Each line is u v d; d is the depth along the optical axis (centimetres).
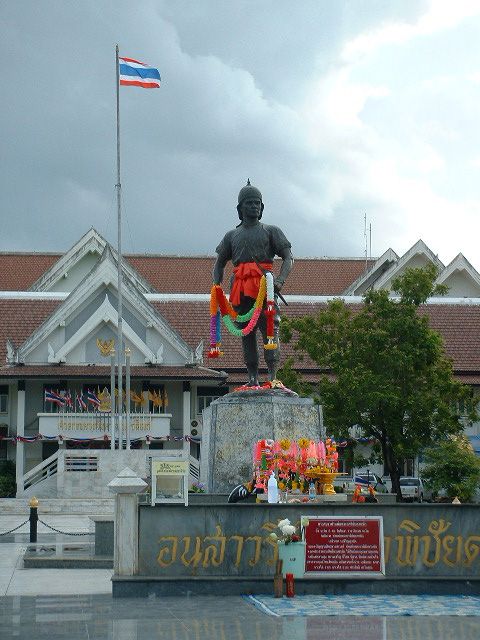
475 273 6312
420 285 3959
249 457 2059
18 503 4481
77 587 1825
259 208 2178
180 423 5531
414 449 3869
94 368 5428
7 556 2411
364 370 3850
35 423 5438
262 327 2158
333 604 1565
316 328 4047
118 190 5009
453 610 1513
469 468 3866
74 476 4622
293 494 1961
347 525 1680
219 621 1428
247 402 2078
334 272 6800
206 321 5903
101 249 6294
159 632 1348
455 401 4216
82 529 3412
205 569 1673
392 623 1409
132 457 4659
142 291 6094
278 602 1582
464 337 5825
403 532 1695
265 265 2172
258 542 1680
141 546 1673
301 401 2111
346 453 4044
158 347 5494
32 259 6762
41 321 5862
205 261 6762
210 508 1683
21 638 1311
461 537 1702
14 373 5306
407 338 3916
